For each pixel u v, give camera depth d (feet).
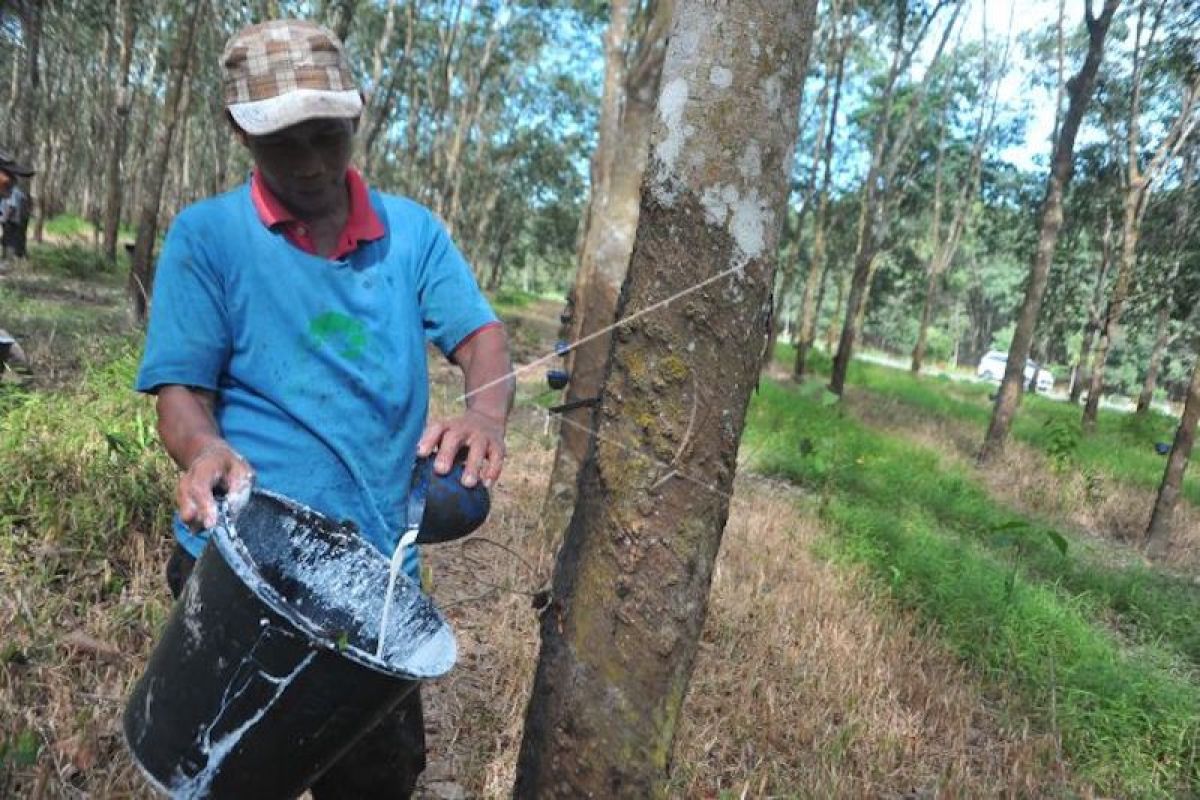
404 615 5.44
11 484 13.12
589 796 5.95
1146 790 12.47
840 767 11.21
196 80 77.82
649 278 5.86
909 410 57.11
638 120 16.52
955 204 105.09
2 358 19.88
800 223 75.46
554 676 6.11
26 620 10.00
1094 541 30.42
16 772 7.60
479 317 5.91
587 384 16.85
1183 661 18.83
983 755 12.59
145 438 14.61
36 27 55.67
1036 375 107.14
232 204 5.32
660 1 16.34
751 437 33.30
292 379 5.39
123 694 9.14
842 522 22.77
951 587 17.89
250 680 4.53
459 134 88.12
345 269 5.43
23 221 49.34
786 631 14.85
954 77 89.04
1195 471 44.57
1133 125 56.39
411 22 62.90
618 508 5.89
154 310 5.26
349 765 5.97
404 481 5.77
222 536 4.50
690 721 11.39
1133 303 69.62
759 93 5.65
